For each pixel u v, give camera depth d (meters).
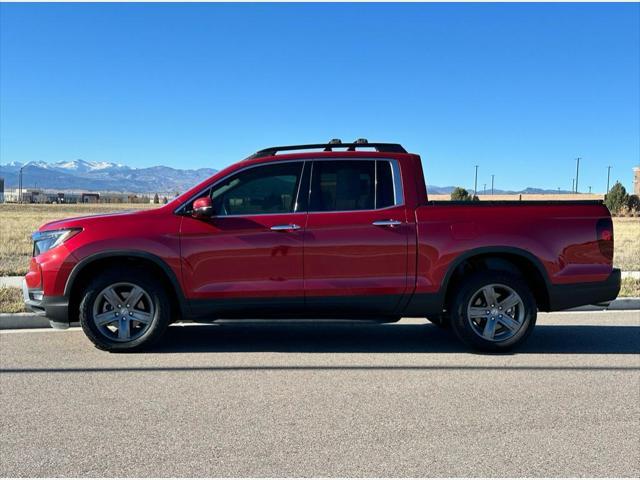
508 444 4.02
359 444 4.00
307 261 6.28
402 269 6.34
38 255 6.43
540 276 6.51
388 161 6.53
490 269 6.56
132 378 5.51
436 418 4.50
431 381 5.48
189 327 7.97
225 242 6.26
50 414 4.55
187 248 6.26
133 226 6.30
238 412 4.62
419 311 6.43
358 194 6.45
